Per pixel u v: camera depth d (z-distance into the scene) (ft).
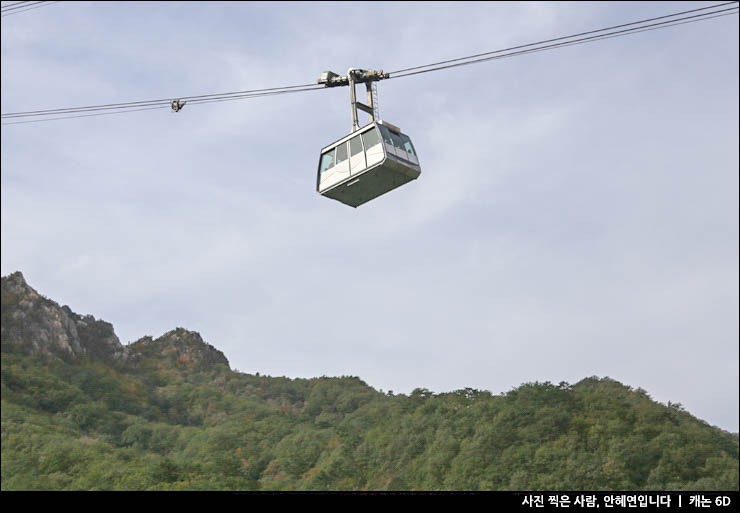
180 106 96.78
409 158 77.51
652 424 474.08
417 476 474.08
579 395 526.57
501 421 495.00
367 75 79.30
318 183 80.23
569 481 406.82
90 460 489.26
